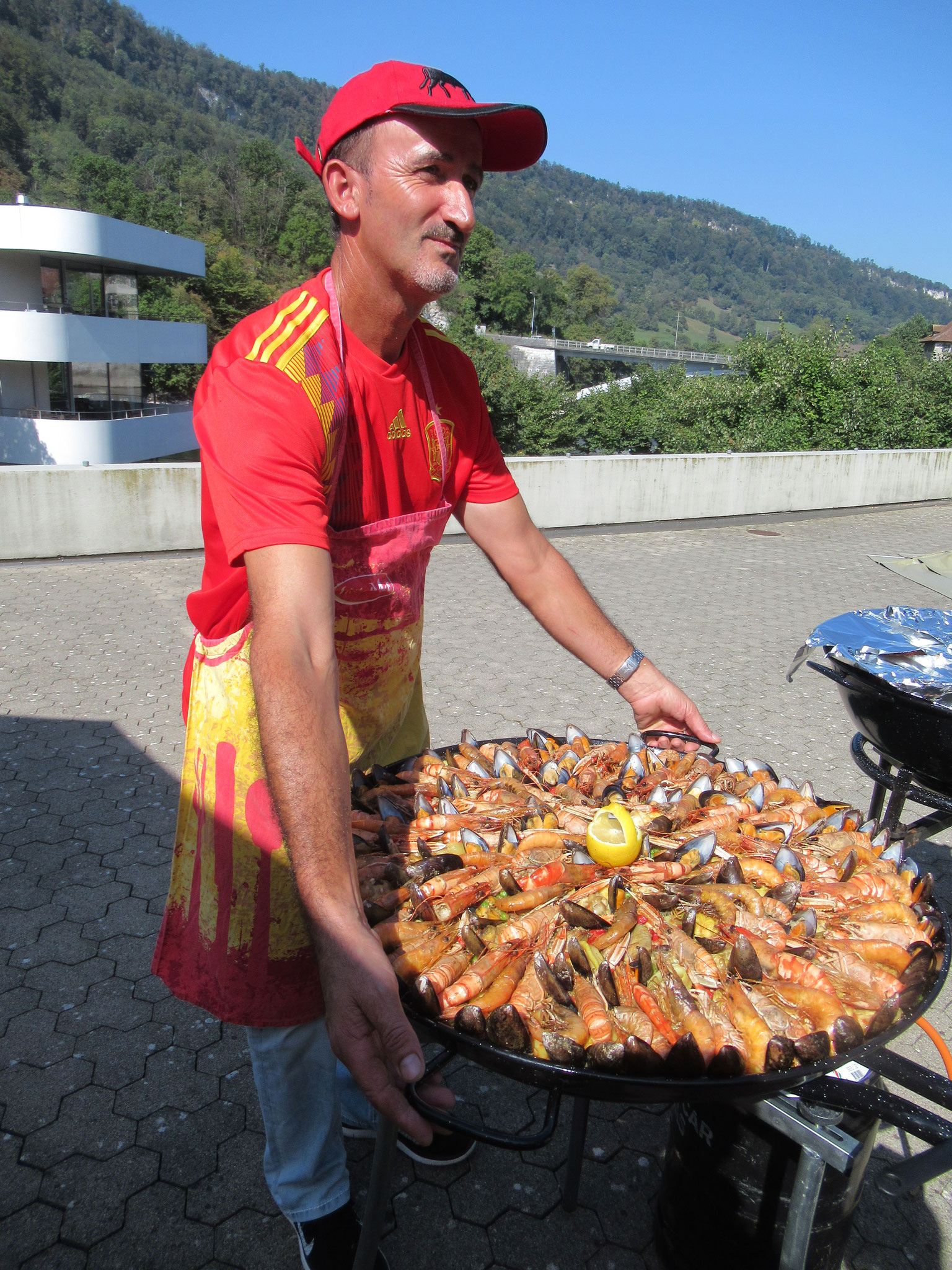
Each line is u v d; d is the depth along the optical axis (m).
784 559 10.78
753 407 20.58
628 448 52.03
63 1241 2.13
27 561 8.93
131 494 9.23
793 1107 1.46
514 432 45.31
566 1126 2.54
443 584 8.78
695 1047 1.20
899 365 22.52
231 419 1.38
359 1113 2.36
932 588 7.75
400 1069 1.09
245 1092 2.61
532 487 11.87
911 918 1.57
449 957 1.40
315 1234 1.93
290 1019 1.70
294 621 1.28
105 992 3.01
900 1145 2.48
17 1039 2.78
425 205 1.41
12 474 8.70
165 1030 2.84
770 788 2.02
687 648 7.17
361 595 1.72
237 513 1.34
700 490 13.20
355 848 1.70
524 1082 1.26
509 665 6.50
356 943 1.15
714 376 21.70
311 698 1.24
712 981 1.38
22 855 3.81
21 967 3.11
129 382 41.25
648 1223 2.23
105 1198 2.25
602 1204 2.29
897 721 2.11
